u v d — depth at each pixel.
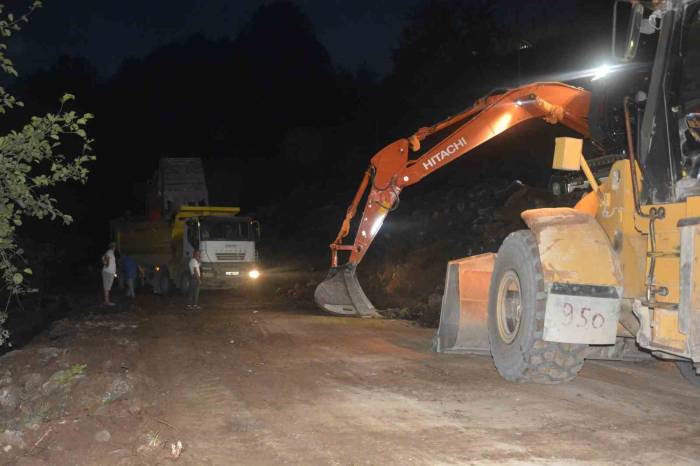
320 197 41.53
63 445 5.99
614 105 8.05
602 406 7.46
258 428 6.80
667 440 6.22
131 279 26.83
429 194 29.81
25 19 7.34
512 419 6.97
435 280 21.53
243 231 26.80
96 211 55.16
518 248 8.14
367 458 5.82
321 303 15.73
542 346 7.86
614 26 7.38
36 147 7.36
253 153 55.09
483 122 12.56
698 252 6.21
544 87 11.59
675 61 6.94
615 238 7.85
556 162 8.20
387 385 8.73
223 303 23.38
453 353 10.87
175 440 6.32
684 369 8.60
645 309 7.07
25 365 10.14
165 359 11.14
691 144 6.79
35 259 28.75
